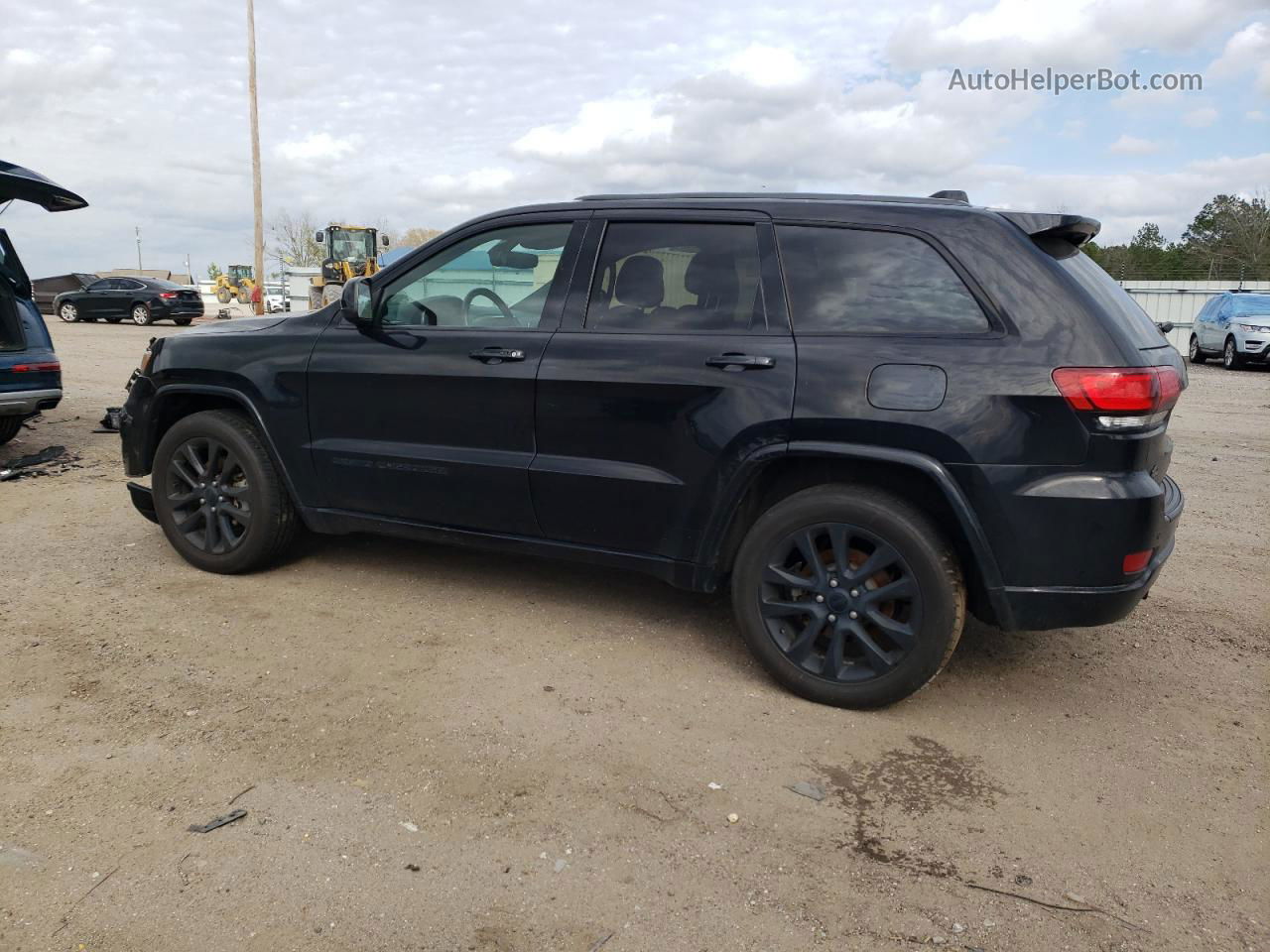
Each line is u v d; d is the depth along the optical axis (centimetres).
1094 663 387
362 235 3222
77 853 244
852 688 333
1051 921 230
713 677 361
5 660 355
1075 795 287
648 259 368
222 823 259
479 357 384
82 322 2881
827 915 230
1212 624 434
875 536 322
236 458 446
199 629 393
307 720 318
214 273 7431
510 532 395
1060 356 301
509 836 258
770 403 332
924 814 275
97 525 550
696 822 267
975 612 331
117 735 304
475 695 340
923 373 313
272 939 216
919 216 333
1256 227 5416
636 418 357
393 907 228
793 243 347
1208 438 989
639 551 369
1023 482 303
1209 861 256
